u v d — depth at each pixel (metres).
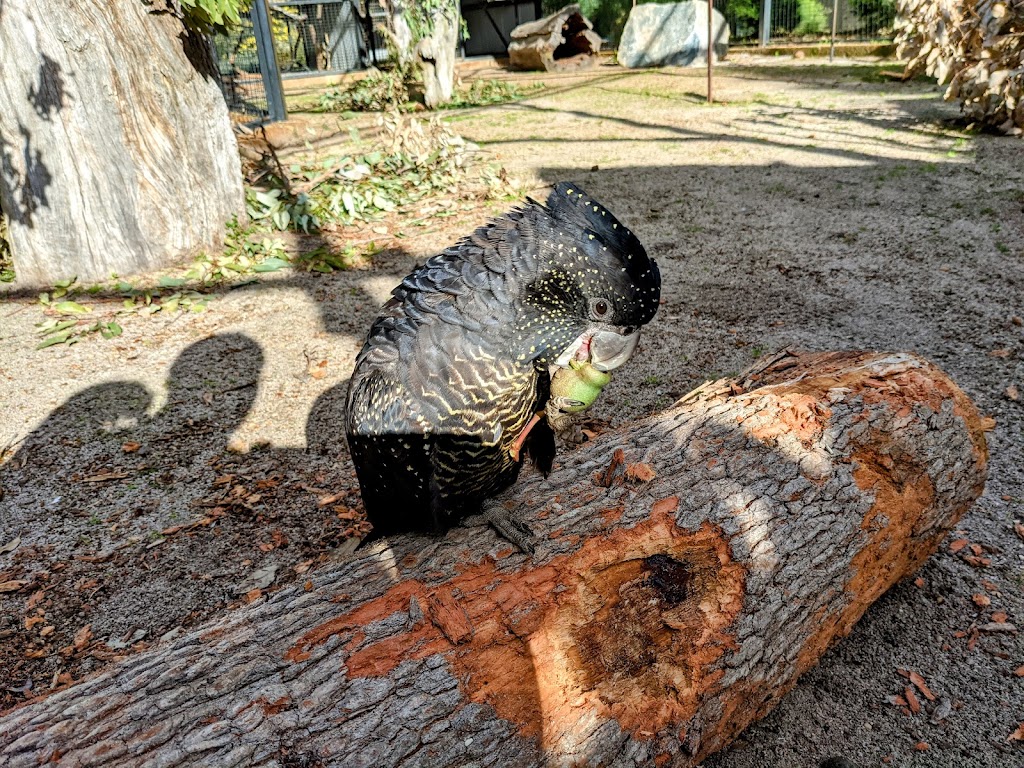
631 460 0.57
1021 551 0.70
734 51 4.22
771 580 0.51
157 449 0.93
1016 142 1.96
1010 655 0.60
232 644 0.44
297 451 0.92
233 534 0.78
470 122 2.82
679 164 2.03
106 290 1.36
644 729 0.46
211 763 0.38
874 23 3.69
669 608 0.49
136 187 1.38
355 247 1.57
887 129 2.22
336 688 0.41
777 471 0.56
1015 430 0.87
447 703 0.42
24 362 1.12
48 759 0.37
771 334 1.12
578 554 0.49
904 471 0.60
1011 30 1.97
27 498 0.84
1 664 0.64
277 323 1.24
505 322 0.44
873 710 0.57
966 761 0.53
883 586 0.61
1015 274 1.25
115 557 0.75
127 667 0.44
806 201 1.68
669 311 1.22
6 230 1.49
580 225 0.45
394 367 0.47
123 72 1.32
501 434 0.47
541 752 0.42
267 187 1.78
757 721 0.56
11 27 1.22
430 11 3.08
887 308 1.17
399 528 0.58
